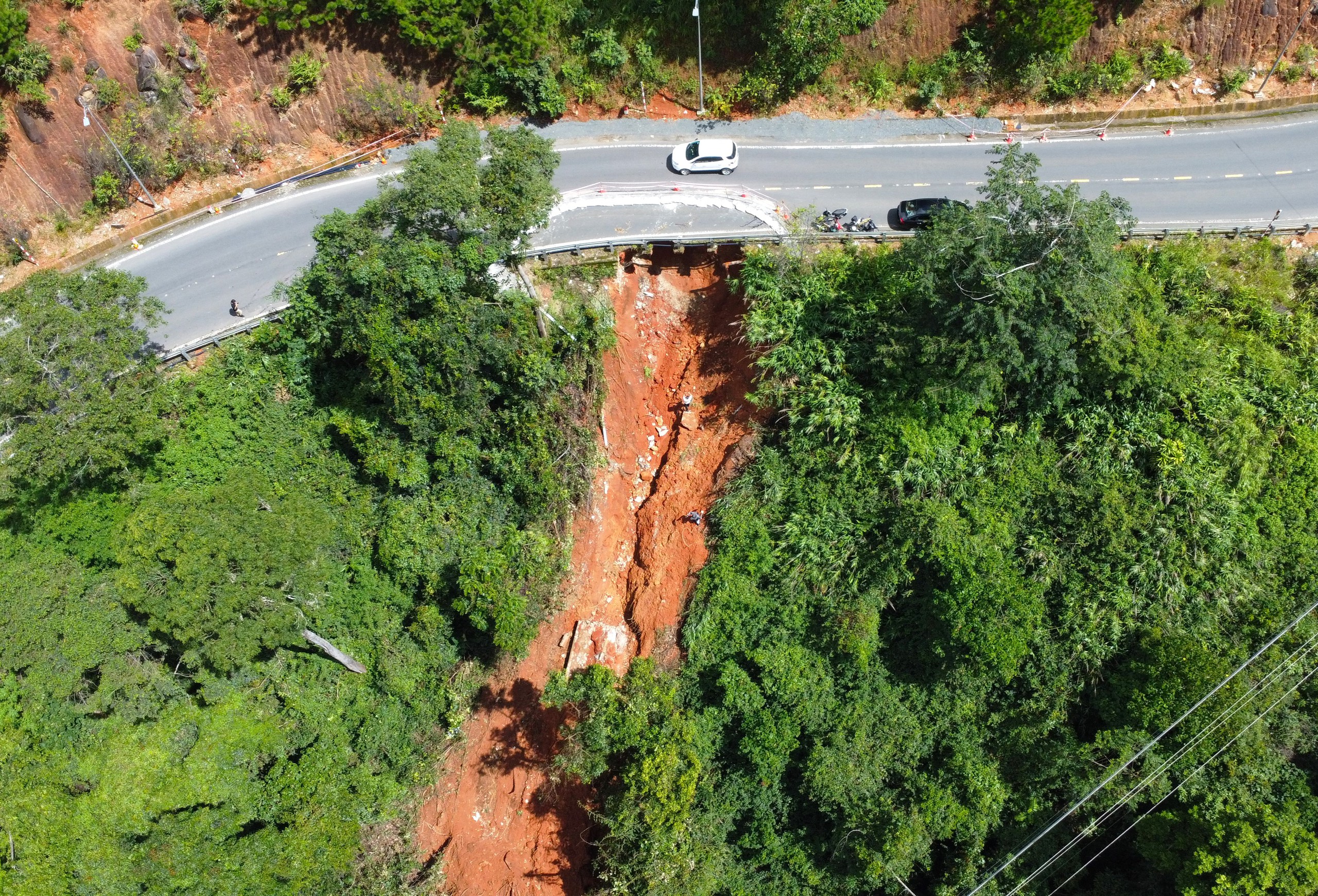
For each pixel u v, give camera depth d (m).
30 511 36.47
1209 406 36.66
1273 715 33.31
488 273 39.34
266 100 44.97
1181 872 31.52
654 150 44.84
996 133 44.00
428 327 36.00
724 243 41.56
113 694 34.06
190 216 45.00
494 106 45.00
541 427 41.84
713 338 43.38
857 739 38.09
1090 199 41.81
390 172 45.44
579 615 44.12
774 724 38.31
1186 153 42.75
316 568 37.91
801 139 44.62
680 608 42.06
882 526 39.03
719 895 39.72
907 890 36.97
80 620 33.53
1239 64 43.47
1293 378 37.03
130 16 42.62
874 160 43.84
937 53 44.19
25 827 30.45
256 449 40.50
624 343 44.06
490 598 39.34
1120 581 36.31
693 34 44.34
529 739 43.59
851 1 42.19
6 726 32.94
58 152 43.44
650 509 43.84
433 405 38.41
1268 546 35.81
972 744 38.31
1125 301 35.69
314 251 43.88
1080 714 37.25
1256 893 28.92
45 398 32.66
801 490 40.16
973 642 36.03
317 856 35.09
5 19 40.19
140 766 31.97
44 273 35.31
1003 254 32.78
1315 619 34.28
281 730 37.47
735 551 40.72
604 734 35.09
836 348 38.97
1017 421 38.31
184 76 43.91
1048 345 33.53
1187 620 35.59
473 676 44.22
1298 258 39.97
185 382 39.56
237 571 33.72
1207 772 32.78
